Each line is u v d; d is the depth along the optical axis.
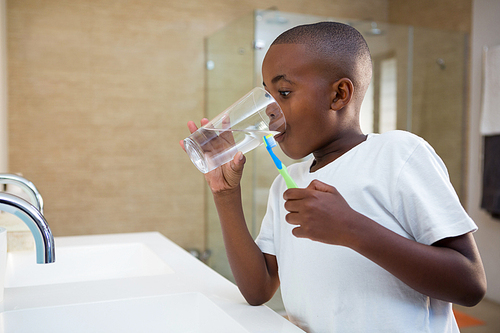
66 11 2.36
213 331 0.66
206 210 2.69
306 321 0.64
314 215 0.49
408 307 0.57
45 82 2.33
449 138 2.47
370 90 2.23
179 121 2.61
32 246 1.04
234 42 2.27
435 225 0.53
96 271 1.10
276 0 2.77
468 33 2.49
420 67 2.37
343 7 2.92
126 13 2.47
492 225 2.37
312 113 0.61
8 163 2.28
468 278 0.51
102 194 2.47
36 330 0.60
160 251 1.05
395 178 0.58
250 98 0.59
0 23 2.00
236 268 0.67
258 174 2.07
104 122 2.46
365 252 0.50
